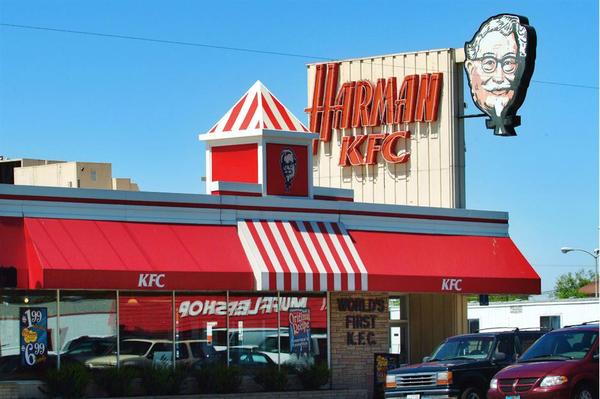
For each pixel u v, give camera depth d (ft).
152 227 94.79
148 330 94.48
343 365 105.19
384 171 135.03
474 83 125.70
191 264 94.17
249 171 104.99
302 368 102.42
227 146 106.93
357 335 106.42
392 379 88.69
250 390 99.40
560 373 76.89
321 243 102.89
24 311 88.58
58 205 90.79
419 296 119.75
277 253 99.09
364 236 106.52
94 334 91.81
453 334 119.65
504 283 113.39
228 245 97.81
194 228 97.04
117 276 89.92
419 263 108.06
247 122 105.40
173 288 92.79
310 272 99.55
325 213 105.19
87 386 90.38
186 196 97.25
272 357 101.24
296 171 106.22
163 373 93.09
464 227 114.11
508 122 122.62
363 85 137.28
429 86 132.36
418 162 132.67
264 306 101.19
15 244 88.07
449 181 130.21
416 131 133.18
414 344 119.03
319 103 139.85
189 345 96.63
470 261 112.06
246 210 100.58
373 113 136.05
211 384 95.86
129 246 92.12
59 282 86.94
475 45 125.49
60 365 89.76
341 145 138.00
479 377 86.94
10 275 86.94
